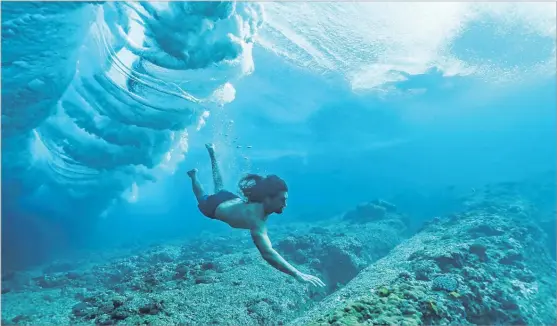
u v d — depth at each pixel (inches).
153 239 896.9
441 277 257.0
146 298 303.6
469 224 475.8
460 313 221.1
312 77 837.2
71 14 418.3
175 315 273.1
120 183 658.2
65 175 629.0
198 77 501.7
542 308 302.2
